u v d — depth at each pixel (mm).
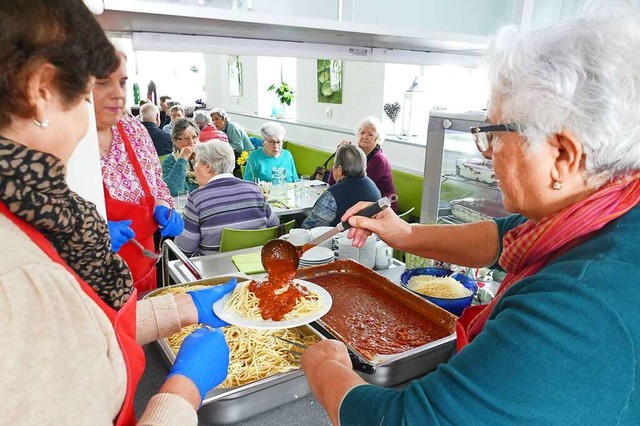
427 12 1484
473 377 518
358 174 2467
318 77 5008
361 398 635
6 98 463
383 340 1203
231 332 1222
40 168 495
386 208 1198
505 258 692
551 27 566
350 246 1648
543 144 564
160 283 2076
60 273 475
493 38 620
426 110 3994
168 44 1229
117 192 1671
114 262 678
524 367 489
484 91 648
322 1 1224
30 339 433
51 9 464
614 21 533
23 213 503
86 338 482
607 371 472
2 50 444
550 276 531
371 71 4188
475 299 1467
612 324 470
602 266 505
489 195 1675
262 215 2346
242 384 999
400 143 3883
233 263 1742
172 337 1199
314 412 965
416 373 1068
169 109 5953
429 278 1476
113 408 544
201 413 907
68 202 552
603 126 517
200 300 1039
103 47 530
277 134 3893
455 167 1756
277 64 6426
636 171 564
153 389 1025
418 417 545
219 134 4574
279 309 1079
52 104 497
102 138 1643
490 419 504
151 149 1894
